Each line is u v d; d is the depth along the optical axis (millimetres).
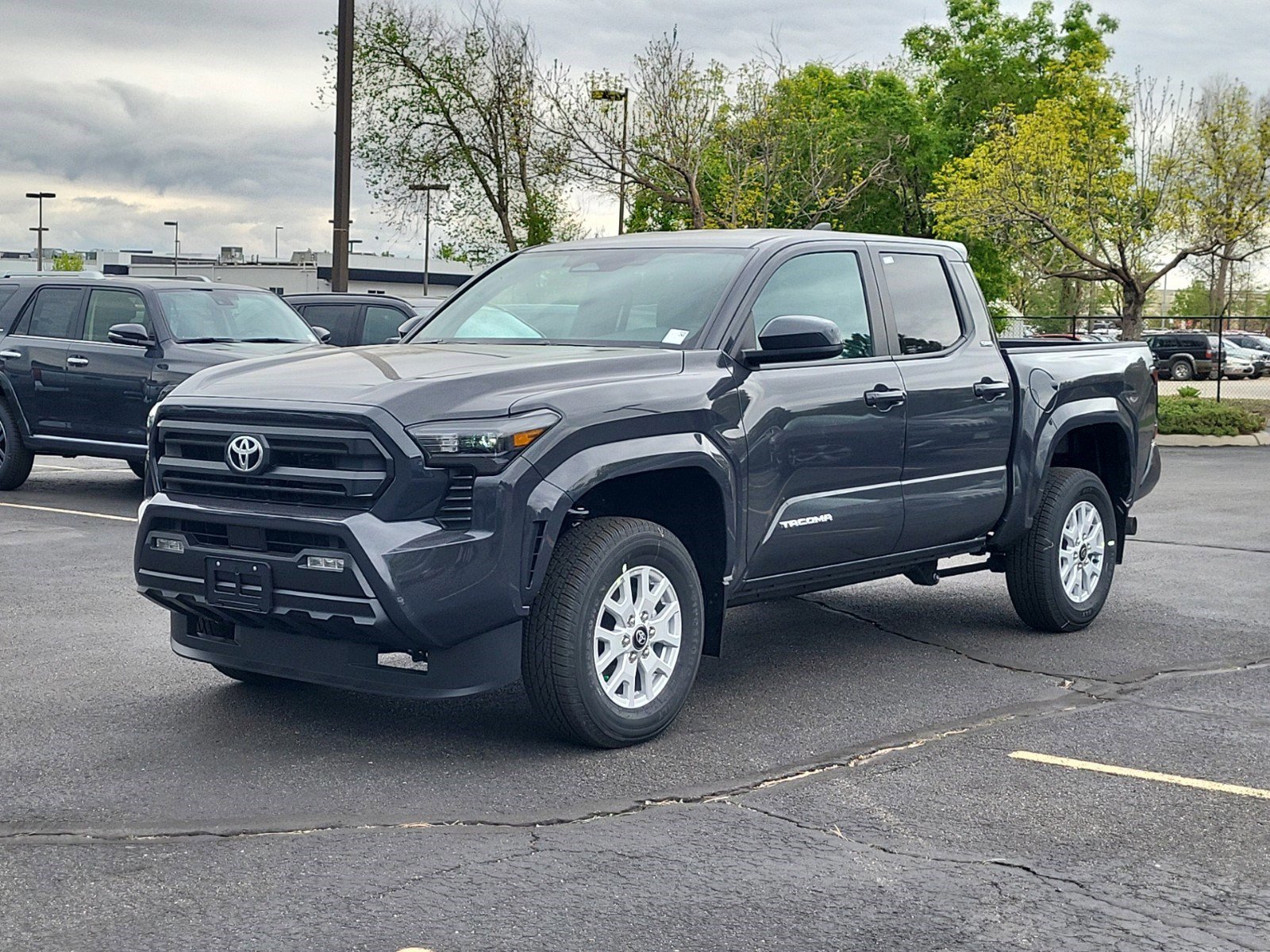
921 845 4402
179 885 4023
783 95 30438
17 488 14023
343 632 5074
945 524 6918
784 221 32594
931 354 6918
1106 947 3652
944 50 52062
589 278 6531
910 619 8172
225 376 5633
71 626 7699
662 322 6051
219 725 5754
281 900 3916
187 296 13258
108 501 13164
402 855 4277
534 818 4637
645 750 5453
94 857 4246
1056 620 7641
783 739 5609
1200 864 4262
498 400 5117
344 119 19734
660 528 5543
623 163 28812
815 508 6195
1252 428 23469
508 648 5207
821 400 6180
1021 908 3906
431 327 6652
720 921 3789
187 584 5375
